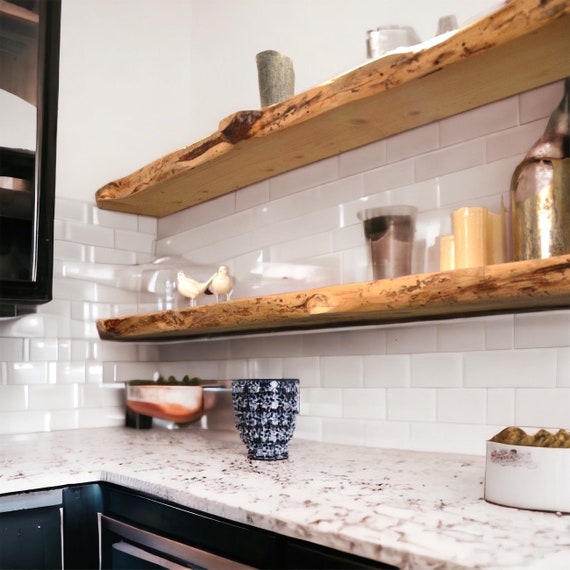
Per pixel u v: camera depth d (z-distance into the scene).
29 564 1.31
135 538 1.28
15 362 2.13
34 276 1.88
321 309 1.37
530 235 1.20
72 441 1.90
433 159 1.64
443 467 1.37
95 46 2.42
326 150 1.84
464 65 1.30
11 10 1.89
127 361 2.40
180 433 2.11
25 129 1.89
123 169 2.46
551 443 1.00
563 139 1.19
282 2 2.18
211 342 2.28
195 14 2.59
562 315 1.38
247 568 1.02
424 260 1.41
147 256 2.52
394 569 0.82
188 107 2.60
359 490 1.14
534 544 0.81
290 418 1.52
